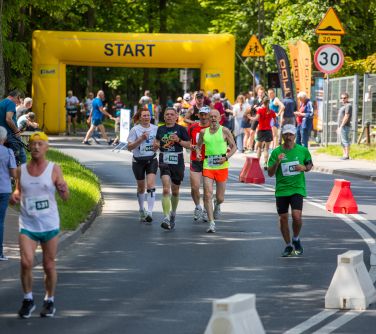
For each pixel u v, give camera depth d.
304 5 89.81
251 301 15.05
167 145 32.91
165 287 22.66
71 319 19.19
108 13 124.69
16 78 87.69
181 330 18.14
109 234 31.69
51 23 106.88
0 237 25.17
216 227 33.34
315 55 58.31
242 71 133.38
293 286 22.84
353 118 73.75
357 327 18.45
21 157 37.88
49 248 19.59
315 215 36.53
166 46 93.50
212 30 120.56
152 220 34.59
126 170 55.53
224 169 32.75
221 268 25.34
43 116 94.19
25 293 19.42
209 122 33.03
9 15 78.00
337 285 20.41
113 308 20.23
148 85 135.62
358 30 92.75
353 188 46.75
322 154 67.12
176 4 130.12
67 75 128.00
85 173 46.41
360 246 29.11
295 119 65.38
